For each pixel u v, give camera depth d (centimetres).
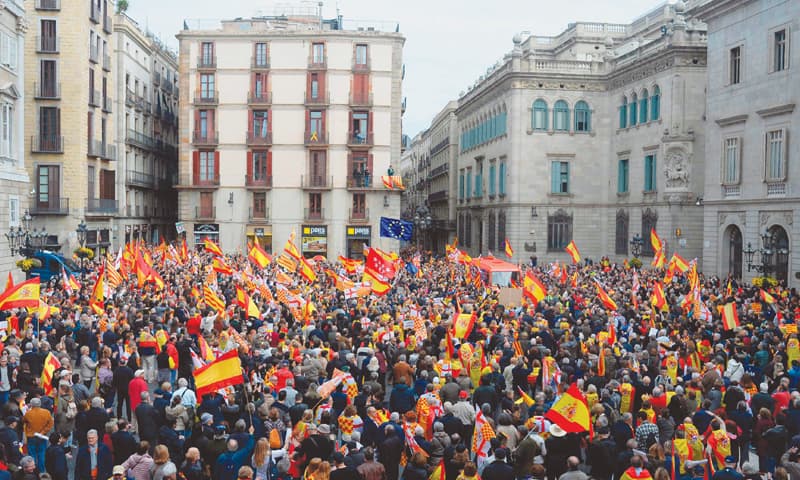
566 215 6825
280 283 3306
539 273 4672
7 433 1340
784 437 1481
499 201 7256
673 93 5709
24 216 4109
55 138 5431
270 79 6888
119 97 6444
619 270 5366
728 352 2189
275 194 6931
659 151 5897
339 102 6888
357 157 6975
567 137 6806
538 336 2234
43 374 1714
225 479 1290
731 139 4888
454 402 1652
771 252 4203
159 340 2291
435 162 11625
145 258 3975
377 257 2873
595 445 1323
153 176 7594
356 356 2069
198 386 1443
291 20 7525
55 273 4441
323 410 1455
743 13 4719
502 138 7150
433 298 3228
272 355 1948
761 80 4544
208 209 6956
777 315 2733
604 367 1869
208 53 6900
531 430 1440
